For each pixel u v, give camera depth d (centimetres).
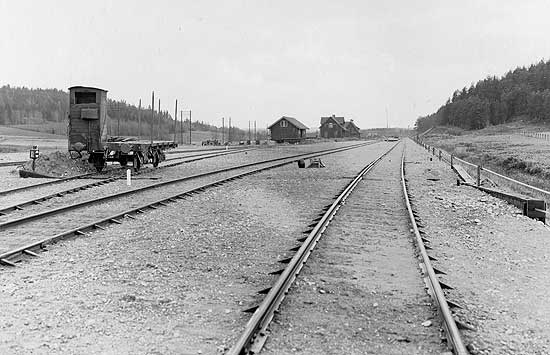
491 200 1895
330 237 1134
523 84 18150
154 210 1466
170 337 562
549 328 616
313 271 844
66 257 916
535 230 1305
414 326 608
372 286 771
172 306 666
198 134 16725
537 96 16238
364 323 616
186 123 18800
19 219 1227
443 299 656
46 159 2636
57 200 1691
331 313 648
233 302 684
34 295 702
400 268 883
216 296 710
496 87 19088
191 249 998
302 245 984
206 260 916
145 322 607
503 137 9688
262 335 561
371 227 1274
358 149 7362
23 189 1909
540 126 14775
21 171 2400
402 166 3609
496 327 616
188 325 599
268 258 938
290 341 555
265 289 724
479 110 17588
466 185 2470
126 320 613
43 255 925
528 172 3191
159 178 2523
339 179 2638
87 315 627
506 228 1331
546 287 798
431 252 1024
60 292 716
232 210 1519
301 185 2305
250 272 840
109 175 2636
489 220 1456
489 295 749
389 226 1298
